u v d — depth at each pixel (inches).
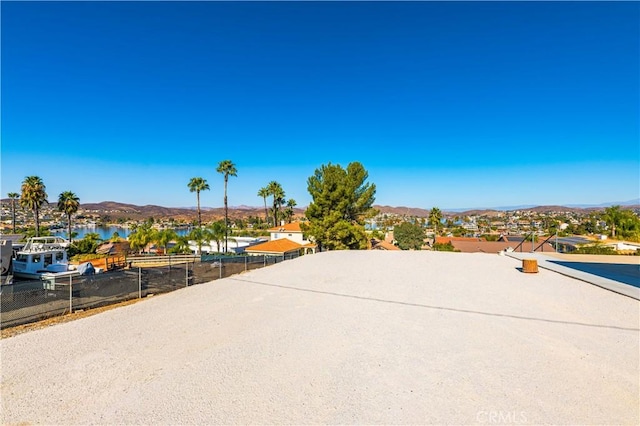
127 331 247.4
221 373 180.5
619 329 237.1
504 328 244.5
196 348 215.0
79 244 1196.5
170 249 1380.4
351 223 906.1
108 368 187.0
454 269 504.4
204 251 1433.3
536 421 135.8
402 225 2054.6
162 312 298.4
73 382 171.5
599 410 142.6
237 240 1749.5
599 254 639.8
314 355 202.7
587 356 195.0
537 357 194.9
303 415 142.3
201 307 313.6
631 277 405.1
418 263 573.3
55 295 314.2
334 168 895.7
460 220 7150.6
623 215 992.9
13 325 264.8
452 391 159.8
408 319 269.4
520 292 348.5
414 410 144.7
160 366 189.3
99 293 342.3
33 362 194.9
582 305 296.5
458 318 269.7
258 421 138.3
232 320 271.9
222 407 148.6
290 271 511.2
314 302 325.4
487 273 466.0
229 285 414.6
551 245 978.7
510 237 1811.0
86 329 252.7
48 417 141.6
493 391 159.2
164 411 145.7
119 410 146.7
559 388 160.9
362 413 143.3
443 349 208.8
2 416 142.1
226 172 1689.2
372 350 209.3
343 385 167.0
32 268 590.2
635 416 138.1
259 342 224.4
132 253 1337.4
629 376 171.0
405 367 185.5
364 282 418.6
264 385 167.6
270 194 2182.6
